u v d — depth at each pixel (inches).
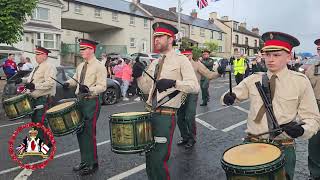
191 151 247.8
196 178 195.9
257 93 122.0
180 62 148.9
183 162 223.6
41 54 237.5
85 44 195.3
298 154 242.8
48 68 235.3
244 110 431.8
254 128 122.0
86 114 193.9
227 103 125.1
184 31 1818.4
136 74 157.3
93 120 196.1
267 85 119.6
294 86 116.5
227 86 788.6
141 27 1569.9
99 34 1571.1
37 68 239.9
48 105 238.7
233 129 319.6
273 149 109.7
